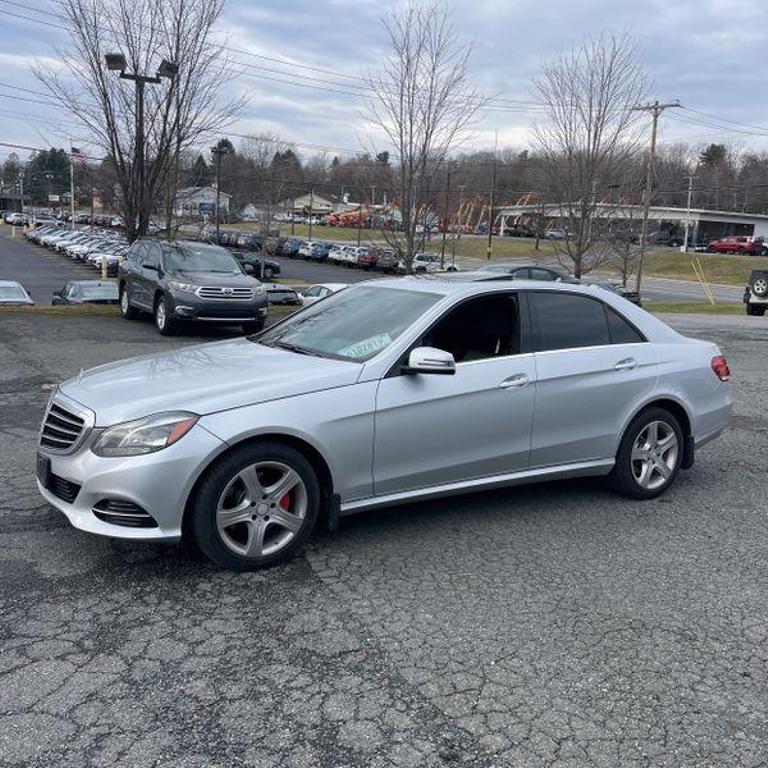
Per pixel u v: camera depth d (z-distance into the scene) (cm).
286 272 5866
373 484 430
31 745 265
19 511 475
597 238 2461
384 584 396
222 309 1301
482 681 313
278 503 405
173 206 1800
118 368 456
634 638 352
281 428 395
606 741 278
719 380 579
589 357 508
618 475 534
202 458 377
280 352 471
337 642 339
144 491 370
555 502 535
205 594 378
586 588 402
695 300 4484
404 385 434
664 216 8712
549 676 318
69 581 387
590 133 2152
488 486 475
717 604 389
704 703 304
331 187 10012
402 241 2000
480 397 457
